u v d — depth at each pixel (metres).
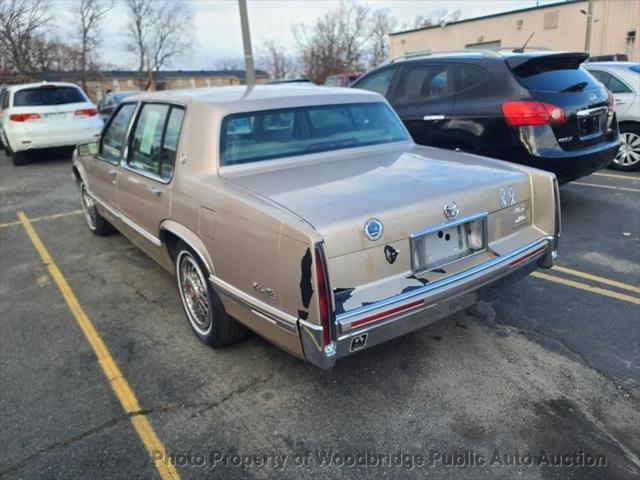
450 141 5.87
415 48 34.66
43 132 11.50
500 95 5.41
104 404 3.04
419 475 2.46
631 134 8.01
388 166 3.40
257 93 3.83
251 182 3.11
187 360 3.46
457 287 2.78
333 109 3.89
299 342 2.54
